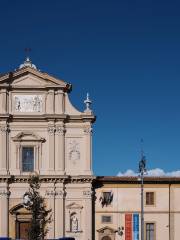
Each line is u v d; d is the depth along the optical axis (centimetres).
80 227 9169
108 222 9325
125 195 9406
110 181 9406
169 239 9356
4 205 9112
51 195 9162
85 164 9288
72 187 9244
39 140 9312
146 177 9438
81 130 9388
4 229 9081
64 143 9338
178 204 9444
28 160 9319
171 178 9450
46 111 9388
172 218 9406
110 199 9381
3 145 9256
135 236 9306
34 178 8419
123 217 9350
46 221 8375
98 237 9294
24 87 9381
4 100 9350
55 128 9338
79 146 9356
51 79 9406
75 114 9388
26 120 9356
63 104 9406
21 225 9156
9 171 9231
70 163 9312
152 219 9388
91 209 9225
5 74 9344
